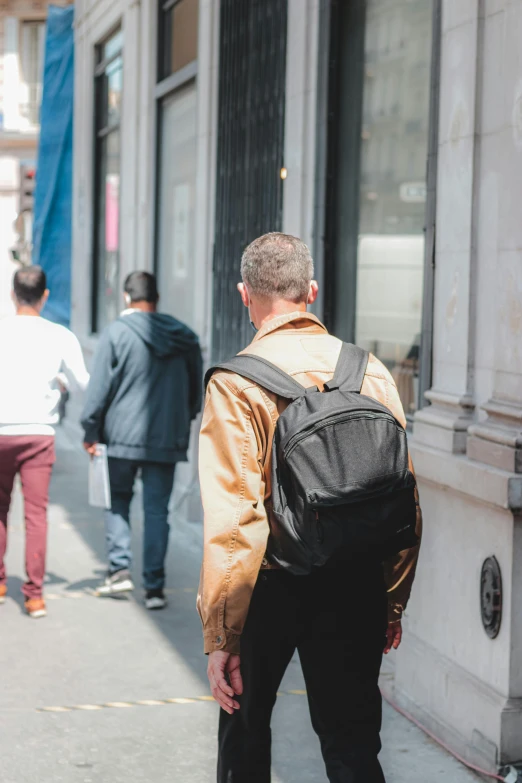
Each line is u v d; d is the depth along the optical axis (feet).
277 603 8.20
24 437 17.51
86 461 35.68
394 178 16.48
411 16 16.02
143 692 14.73
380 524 7.69
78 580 20.44
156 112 31.42
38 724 13.51
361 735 8.27
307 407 8.06
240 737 8.41
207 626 7.92
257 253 8.93
